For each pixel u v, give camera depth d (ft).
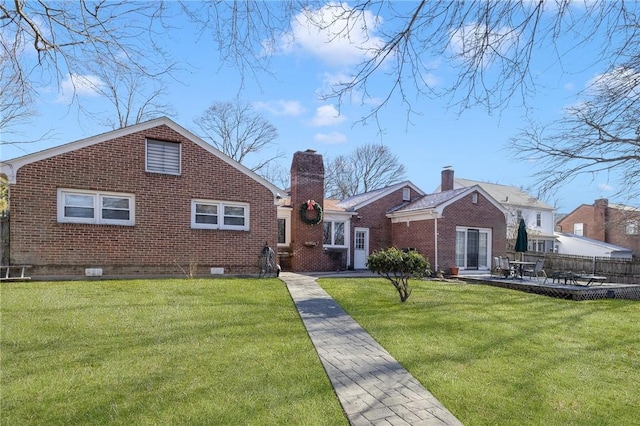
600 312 33.24
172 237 43.47
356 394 14.32
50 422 11.55
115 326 21.54
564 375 17.30
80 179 38.91
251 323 23.62
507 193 117.91
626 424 12.92
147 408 12.51
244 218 48.37
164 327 21.77
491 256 65.46
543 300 38.01
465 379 16.14
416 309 30.35
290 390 14.33
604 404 14.44
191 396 13.46
